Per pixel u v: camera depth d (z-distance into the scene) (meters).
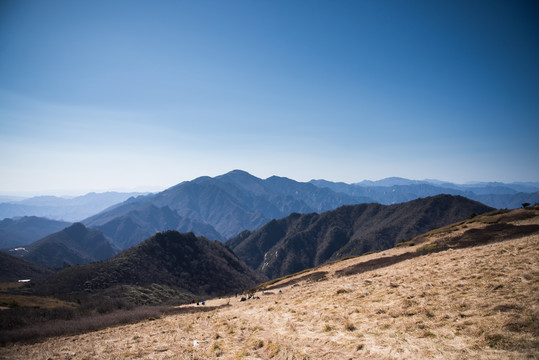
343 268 54.09
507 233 45.56
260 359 13.38
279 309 24.41
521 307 11.70
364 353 11.67
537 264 17.73
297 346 13.95
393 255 53.12
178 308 55.00
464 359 9.34
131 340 21.12
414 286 19.88
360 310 17.52
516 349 9.09
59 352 20.39
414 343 11.38
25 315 53.78
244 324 21.00
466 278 18.52
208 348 16.02
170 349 17.02
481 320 11.63
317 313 19.52
